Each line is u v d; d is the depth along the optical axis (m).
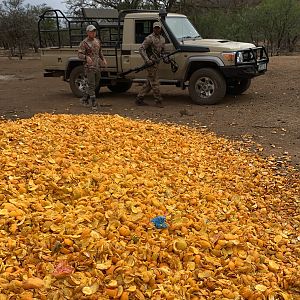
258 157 7.36
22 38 30.09
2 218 3.99
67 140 6.68
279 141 8.41
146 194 4.94
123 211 4.38
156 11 12.52
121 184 5.05
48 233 3.93
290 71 17.44
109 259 3.64
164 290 3.38
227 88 13.30
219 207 5.06
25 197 4.50
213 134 8.91
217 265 3.85
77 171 5.22
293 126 9.51
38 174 5.04
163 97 13.44
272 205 5.53
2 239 3.73
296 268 4.00
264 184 6.16
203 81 11.84
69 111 11.52
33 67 23.78
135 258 3.67
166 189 5.22
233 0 29.42
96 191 4.86
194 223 4.41
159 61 11.52
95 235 3.90
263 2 25.89
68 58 13.39
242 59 11.57
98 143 6.71
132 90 15.24
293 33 24.42
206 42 11.98
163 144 7.32
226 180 6.11
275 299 3.52
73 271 3.46
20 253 3.62
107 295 3.29
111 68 12.74
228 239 4.20
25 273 3.40
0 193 4.45
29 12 31.31
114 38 13.83
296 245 4.46
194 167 6.40
